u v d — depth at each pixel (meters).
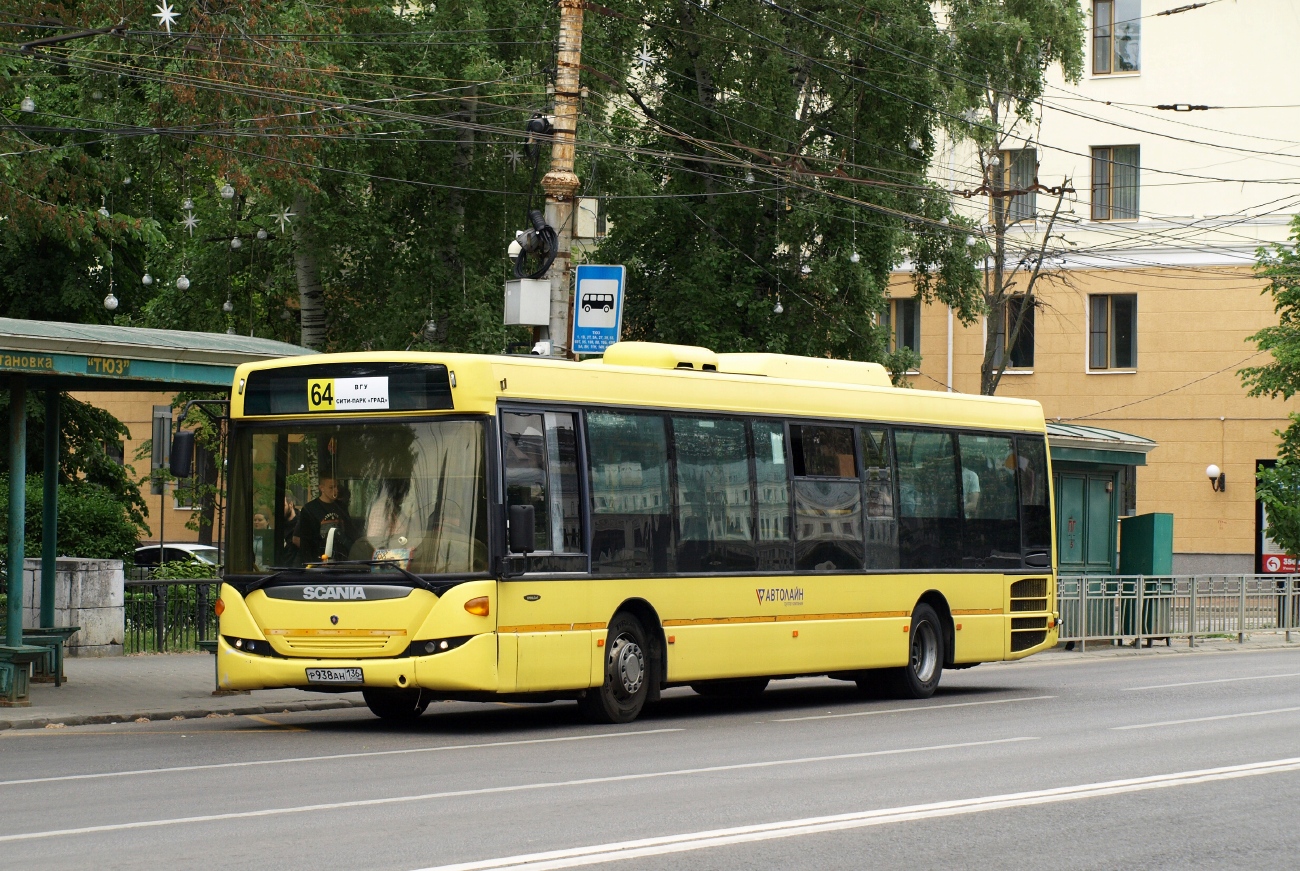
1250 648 37.03
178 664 25.83
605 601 18.92
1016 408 25.70
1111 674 28.45
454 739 17.47
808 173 40.19
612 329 23.80
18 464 20.73
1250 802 12.85
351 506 18.06
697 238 43.41
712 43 42.25
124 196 38.47
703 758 15.59
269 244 41.00
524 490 18.09
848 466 22.52
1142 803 12.73
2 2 25.09
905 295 59.59
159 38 25.69
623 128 42.47
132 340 19.77
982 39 44.16
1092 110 57.25
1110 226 56.94
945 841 10.95
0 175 27.06
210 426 45.09
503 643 17.67
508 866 9.80
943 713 20.84
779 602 21.14
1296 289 46.50
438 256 39.34
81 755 15.89
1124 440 36.81
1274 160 55.59
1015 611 25.14
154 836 10.91
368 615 17.66
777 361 22.41
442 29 37.09
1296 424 46.56
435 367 17.92
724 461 20.69
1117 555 37.53
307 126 27.98
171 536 62.72
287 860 10.00
